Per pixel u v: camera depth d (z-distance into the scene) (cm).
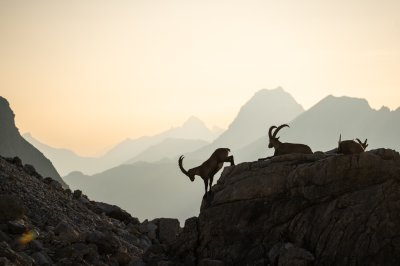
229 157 8462
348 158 7338
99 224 11756
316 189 7431
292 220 7444
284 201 7675
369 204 6969
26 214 10294
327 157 7719
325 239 7038
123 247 9956
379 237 6725
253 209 7838
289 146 8469
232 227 7869
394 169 7112
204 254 7956
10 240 8425
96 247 8862
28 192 11294
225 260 7638
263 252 7444
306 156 8031
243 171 8281
